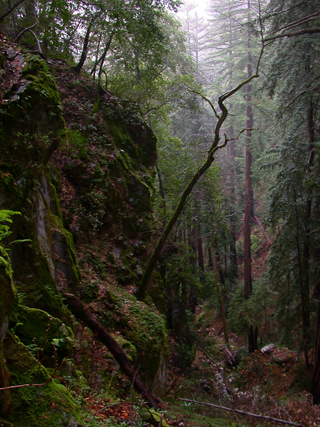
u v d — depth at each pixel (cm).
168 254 1390
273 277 1534
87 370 560
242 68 2614
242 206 3069
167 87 1486
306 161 1411
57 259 630
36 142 555
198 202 1536
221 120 934
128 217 1054
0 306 246
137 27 1081
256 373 1536
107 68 1512
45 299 496
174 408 802
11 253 466
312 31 1027
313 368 1323
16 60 604
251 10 2733
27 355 295
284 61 1412
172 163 1529
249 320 1781
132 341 746
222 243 2264
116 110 1191
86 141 942
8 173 492
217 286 1856
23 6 992
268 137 2458
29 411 262
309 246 1445
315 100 1471
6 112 512
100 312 755
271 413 902
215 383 1156
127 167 1115
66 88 1076
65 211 838
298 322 1470
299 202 1396
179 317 1386
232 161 2888
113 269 924
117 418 442
